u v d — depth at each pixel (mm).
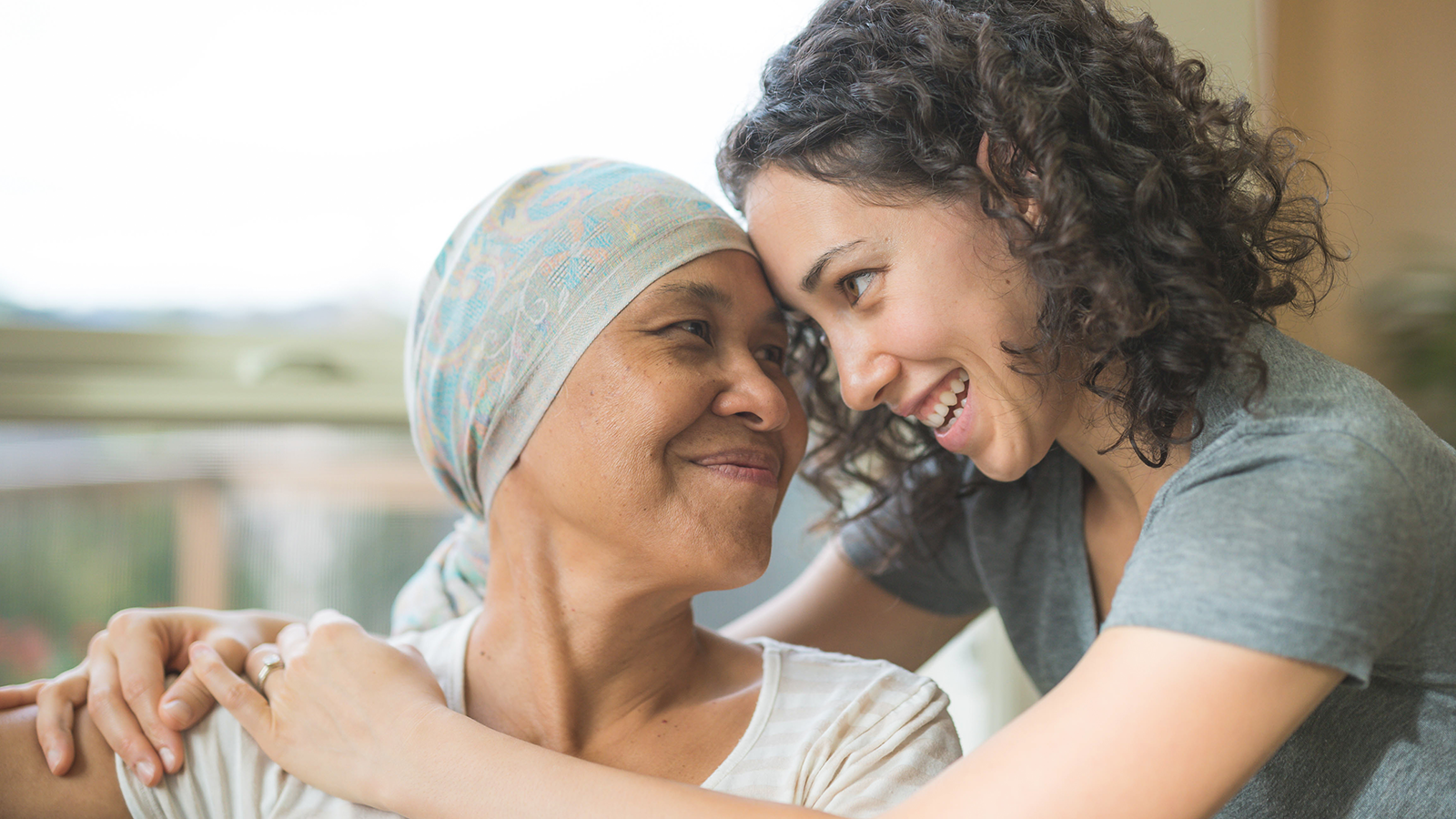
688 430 882
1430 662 798
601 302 873
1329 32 1425
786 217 874
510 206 955
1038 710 710
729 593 1703
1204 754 661
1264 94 1329
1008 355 863
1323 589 671
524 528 931
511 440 919
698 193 943
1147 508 983
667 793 750
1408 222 1438
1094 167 831
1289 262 960
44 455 1553
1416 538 718
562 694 925
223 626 1014
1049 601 1129
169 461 1590
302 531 1625
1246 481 737
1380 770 828
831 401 1215
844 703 906
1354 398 772
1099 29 899
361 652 913
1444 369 1426
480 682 978
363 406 1613
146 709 909
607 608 909
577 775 775
